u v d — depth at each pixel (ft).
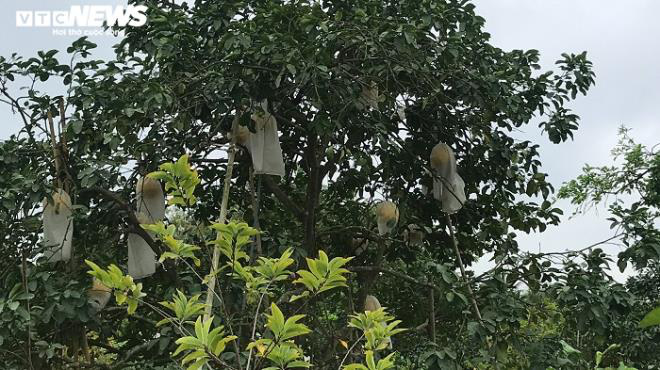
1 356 17.43
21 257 17.01
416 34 17.89
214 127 19.75
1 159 17.49
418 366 19.67
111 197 17.90
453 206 21.21
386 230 21.15
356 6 19.49
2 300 15.65
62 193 17.57
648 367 21.08
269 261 10.30
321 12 17.81
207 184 22.93
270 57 17.26
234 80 17.46
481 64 19.83
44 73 17.94
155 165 18.38
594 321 18.21
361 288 22.20
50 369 17.95
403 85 20.08
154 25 18.88
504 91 19.52
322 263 9.92
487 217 23.48
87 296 16.57
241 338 17.75
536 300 20.26
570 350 12.17
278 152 18.84
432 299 21.47
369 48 18.83
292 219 24.73
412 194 23.27
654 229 19.08
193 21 19.40
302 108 20.94
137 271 18.60
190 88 18.29
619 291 18.52
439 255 24.58
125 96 17.21
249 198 23.44
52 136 17.80
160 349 16.84
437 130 21.89
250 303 18.11
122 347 20.68
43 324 18.02
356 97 18.26
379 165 22.29
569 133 21.21
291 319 8.99
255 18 17.90
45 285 16.31
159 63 18.47
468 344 19.85
